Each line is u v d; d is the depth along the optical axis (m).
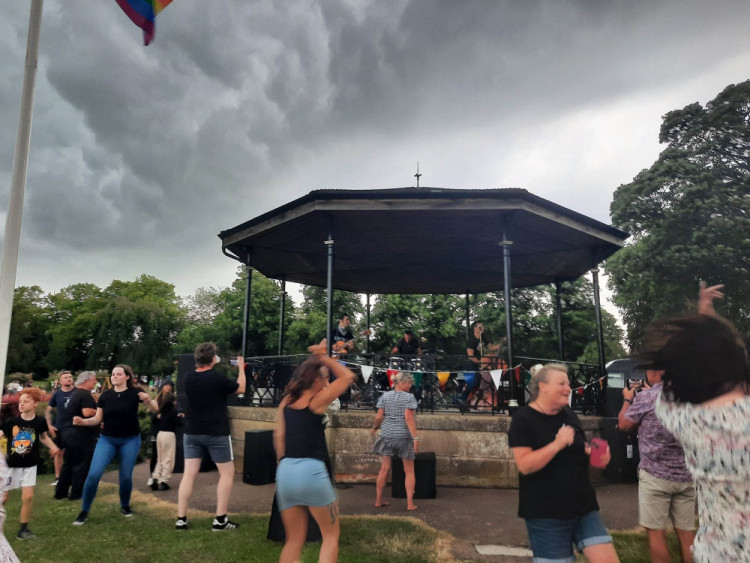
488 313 29.30
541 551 2.98
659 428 3.96
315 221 10.26
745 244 24.06
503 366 9.62
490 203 9.12
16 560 2.81
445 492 8.05
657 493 3.95
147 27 7.04
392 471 7.75
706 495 1.67
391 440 7.02
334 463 8.71
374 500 7.49
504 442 8.51
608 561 2.87
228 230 11.35
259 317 38.88
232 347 40.78
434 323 28.56
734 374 1.68
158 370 57.00
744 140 26.27
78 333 67.31
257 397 10.83
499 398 9.87
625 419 4.27
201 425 5.89
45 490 8.40
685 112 28.44
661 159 28.47
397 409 7.08
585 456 3.11
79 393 7.84
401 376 7.23
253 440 8.70
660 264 26.19
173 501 7.43
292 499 3.75
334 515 3.81
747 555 1.53
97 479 6.25
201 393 5.92
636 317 29.77
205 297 62.84
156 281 80.25
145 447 11.81
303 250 12.48
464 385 9.68
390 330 27.91
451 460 8.57
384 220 10.08
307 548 5.21
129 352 57.25
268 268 14.01
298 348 34.56
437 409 9.53
